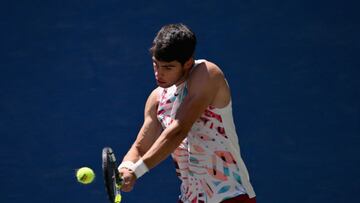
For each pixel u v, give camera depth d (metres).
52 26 25.52
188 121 12.64
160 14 25.34
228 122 13.24
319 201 23.73
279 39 24.94
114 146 24.42
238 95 24.62
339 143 24.14
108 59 25.17
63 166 24.34
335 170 23.95
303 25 24.97
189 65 12.98
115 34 25.31
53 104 24.91
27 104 24.94
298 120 24.36
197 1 25.36
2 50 25.45
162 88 13.86
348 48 24.77
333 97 24.47
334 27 24.92
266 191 23.88
